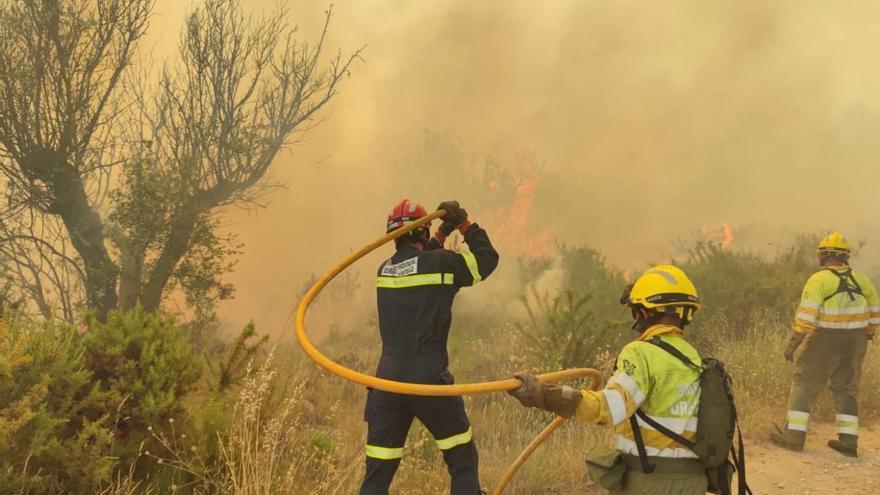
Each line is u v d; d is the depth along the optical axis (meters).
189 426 4.65
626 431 2.78
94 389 4.25
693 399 2.71
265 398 4.90
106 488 4.11
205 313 9.55
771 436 6.73
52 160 9.42
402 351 3.54
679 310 2.85
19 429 3.84
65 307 9.71
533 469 5.25
